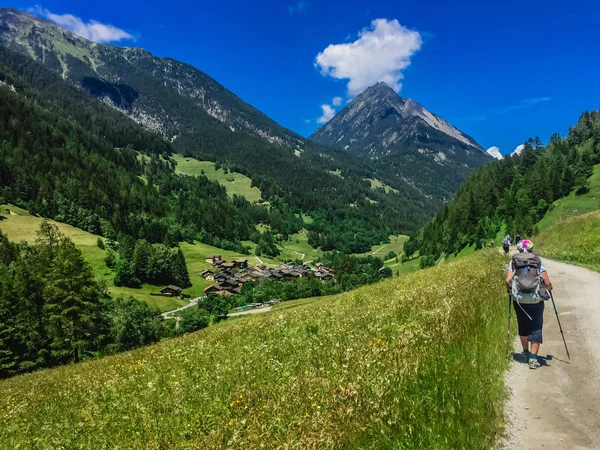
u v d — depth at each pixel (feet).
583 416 17.58
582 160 468.75
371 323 31.35
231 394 19.94
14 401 35.68
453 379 18.10
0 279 174.09
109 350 203.62
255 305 383.24
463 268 67.82
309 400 17.11
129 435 17.84
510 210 451.94
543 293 23.99
